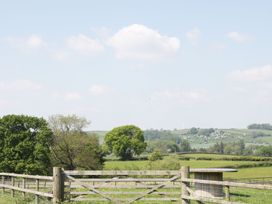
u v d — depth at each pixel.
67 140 80.56
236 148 135.00
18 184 28.44
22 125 71.88
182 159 100.19
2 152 70.56
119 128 110.06
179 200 19.72
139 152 109.12
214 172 25.58
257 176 69.19
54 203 19.00
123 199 19.38
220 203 14.55
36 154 70.81
